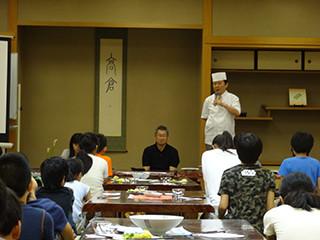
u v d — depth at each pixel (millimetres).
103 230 2344
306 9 7098
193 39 7758
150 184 4582
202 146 7023
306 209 2600
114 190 4457
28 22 7008
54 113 7703
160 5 7109
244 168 3428
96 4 7098
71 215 3125
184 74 7746
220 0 7074
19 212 1558
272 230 2646
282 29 7082
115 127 7715
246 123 7629
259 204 3373
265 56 7238
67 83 7711
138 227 2355
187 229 2430
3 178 2148
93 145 5156
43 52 7680
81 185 3834
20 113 7414
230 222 2631
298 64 7262
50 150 7660
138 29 7730
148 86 7750
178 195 3684
